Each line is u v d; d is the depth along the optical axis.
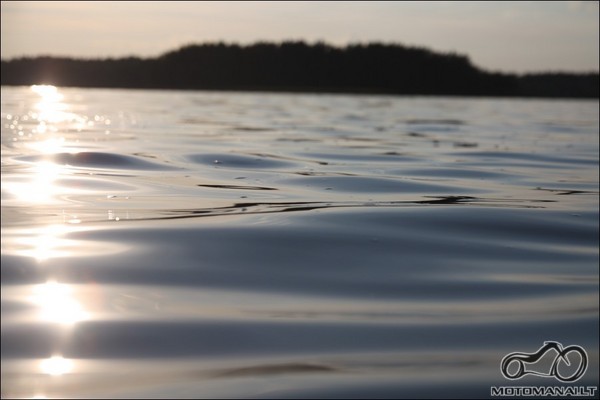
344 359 2.76
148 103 21.66
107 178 6.80
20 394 2.41
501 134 13.40
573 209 5.80
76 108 18.56
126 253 4.04
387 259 4.12
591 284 3.83
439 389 2.55
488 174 7.79
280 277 3.73
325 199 5.82
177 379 2.55
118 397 2.41
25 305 3.19
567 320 3.28
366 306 3.36
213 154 8.87
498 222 5.17
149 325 3.01
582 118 18.86
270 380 2.56
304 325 3.08
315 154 9.22
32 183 6.43
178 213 5.16
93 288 3.45
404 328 3.10
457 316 3.28
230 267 3.85
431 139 11.99
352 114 18.50
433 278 3.83
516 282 3.82
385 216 5.18
